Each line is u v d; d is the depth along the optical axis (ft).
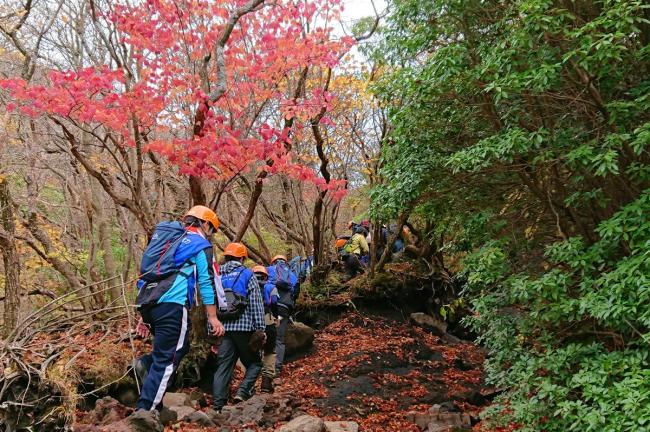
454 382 27.17
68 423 13.53
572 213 16.25
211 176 22.30
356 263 39.09
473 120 17.95
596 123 15.03
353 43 23.89
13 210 26.32
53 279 36.47
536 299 15.67
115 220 40.24
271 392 22.76
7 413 12.87
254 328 19.07
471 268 17.61
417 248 39.01
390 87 18.25
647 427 10.61
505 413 18.01
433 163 18.02
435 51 17.01
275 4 23.31
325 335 33.63
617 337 14.70
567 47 14.37
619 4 12.30
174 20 22.52
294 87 30.63
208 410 18.28
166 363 13.93
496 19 16.15
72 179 34.55
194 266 14.34
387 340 32.01
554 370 14.52
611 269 14.23
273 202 43.86
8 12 26.84
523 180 16.48
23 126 27.22
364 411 22.30
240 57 23.68
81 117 19.66
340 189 30.14
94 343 19.36
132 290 31.30
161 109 21.91
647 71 14.55
